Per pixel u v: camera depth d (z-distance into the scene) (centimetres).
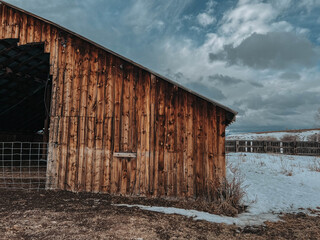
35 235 418
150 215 577
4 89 1156
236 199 729
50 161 782
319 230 543
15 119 1427
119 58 807
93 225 481
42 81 1174
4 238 397
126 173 763
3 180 878
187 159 767
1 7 862
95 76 810
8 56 967
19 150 1509
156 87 793
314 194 881
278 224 583
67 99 807
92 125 791
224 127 776
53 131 795
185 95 788
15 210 549
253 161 1593
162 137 775
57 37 830
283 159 1684
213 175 761
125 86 800
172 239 443
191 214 612
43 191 745
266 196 850
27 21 845
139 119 786
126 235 442
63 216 525
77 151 782
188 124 779
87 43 821
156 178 759
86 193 748
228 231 513
